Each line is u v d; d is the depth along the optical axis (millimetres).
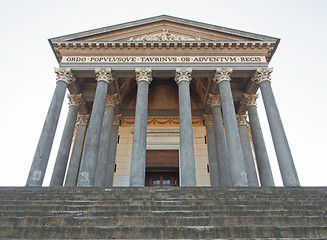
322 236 6926
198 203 9969
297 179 17156
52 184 19688
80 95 24375
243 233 6953
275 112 19531
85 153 17828
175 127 28266
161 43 22094
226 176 21016
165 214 8438
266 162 21359
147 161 28750
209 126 26500
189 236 6922
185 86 20625
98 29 22719
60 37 22266
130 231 7000
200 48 22453
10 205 9414
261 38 22688
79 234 6953
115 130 25688
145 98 20125
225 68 21578
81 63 21797
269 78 21281
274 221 7777
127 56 22312
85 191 12078
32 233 6992
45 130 18344
